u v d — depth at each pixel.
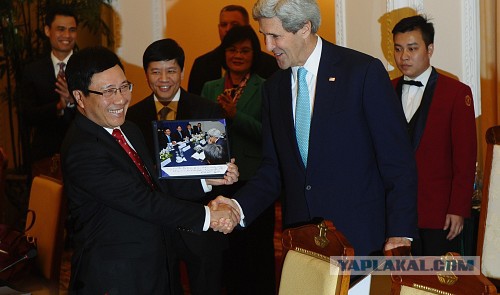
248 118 4.64
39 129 5.35
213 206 3.13
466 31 4.92
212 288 3.67
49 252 3.58
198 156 3.25
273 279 4.58
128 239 2.94
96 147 2.90
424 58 4.04
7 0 6.10
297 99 3.13
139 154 3.14
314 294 2.55
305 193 3.09
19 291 2.96
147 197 2.93
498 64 4.73
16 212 6.44
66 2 6.46
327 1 7.23
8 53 6.27
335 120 3.02
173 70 3.88
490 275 3.29
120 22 6.43
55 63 5.46
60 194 3.57
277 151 3.26
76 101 2.96
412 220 2.93
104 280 2.91
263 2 2.96
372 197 3.04
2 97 6.87
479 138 4.94
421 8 5.07
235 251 4.54
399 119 2.99
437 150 3.93
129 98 2.96
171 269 3.06
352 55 3.06
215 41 7.30
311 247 2.63
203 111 3.94
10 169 6.78
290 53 3.02
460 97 3.93
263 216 4.52
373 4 5.32
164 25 6.39
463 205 3.84
